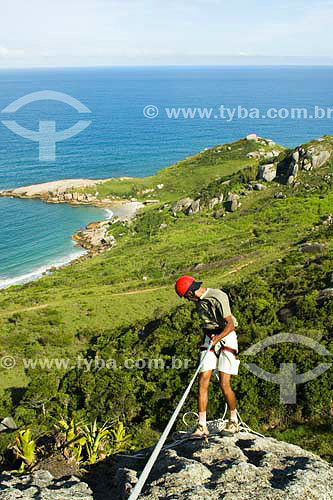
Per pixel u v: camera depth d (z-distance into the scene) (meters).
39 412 29.89
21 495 4.59
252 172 126.88
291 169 117.94
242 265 69.62
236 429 6.04
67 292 73.50
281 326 29.22
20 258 105.12
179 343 32.34
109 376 30.56
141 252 98.94
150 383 27.36
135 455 6.44
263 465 4.87
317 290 34.81
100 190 160.75
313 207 101.69
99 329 50.16
